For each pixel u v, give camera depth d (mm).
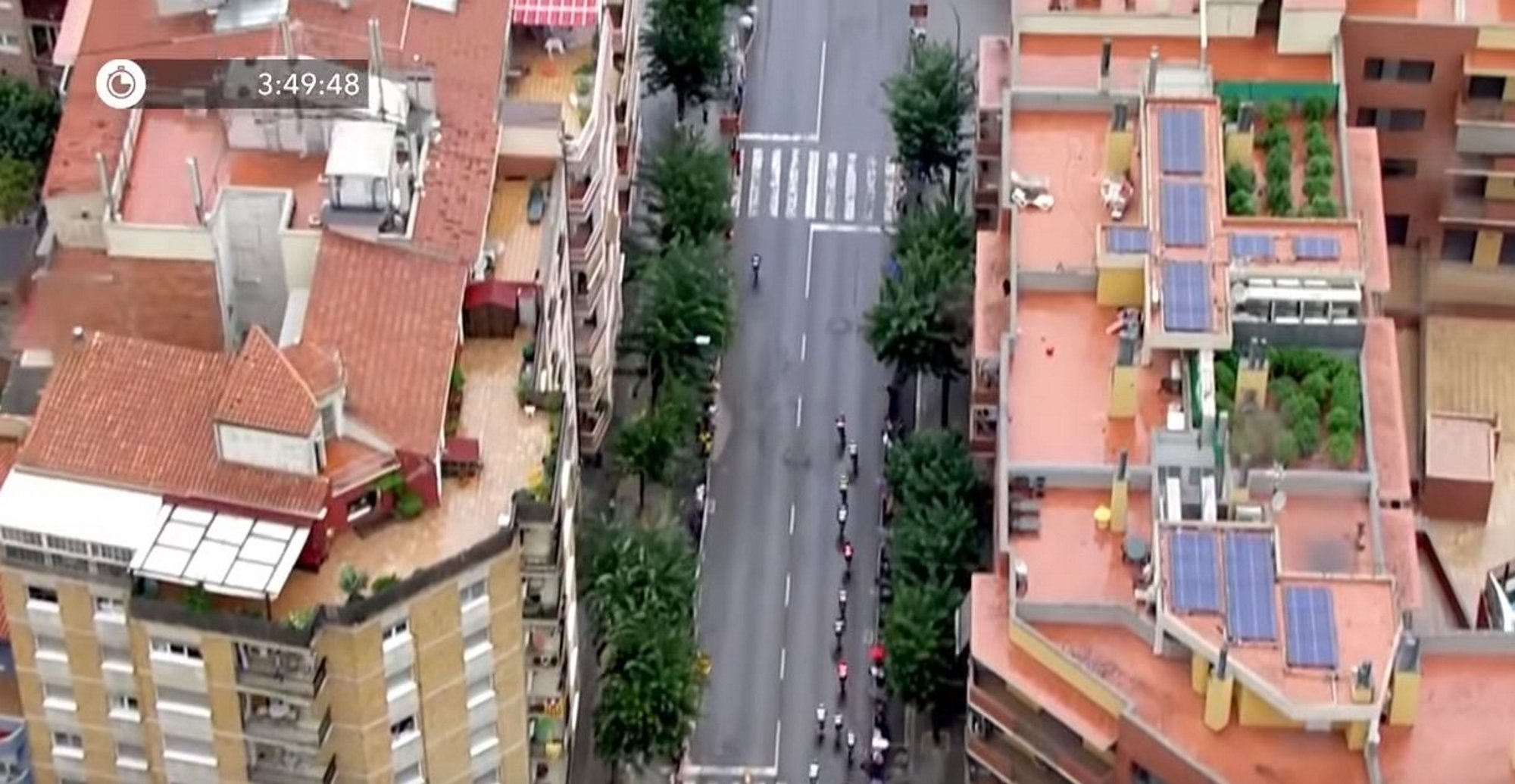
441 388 192125
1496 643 198500
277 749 190500
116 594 184500
